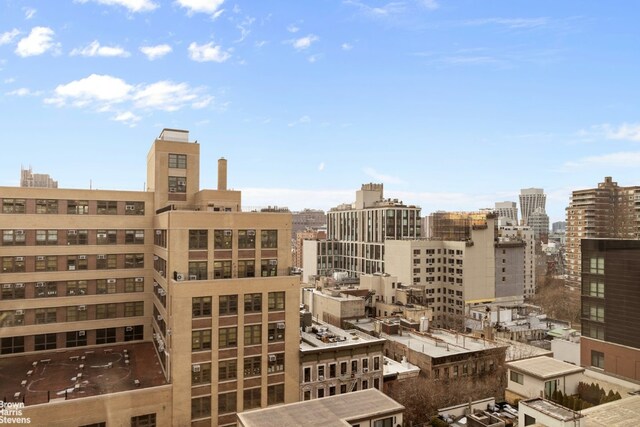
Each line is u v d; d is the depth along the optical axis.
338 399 42.53
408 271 144.12
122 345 63.09
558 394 50.19
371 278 115.25
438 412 54.03
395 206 172.50
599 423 36.81
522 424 38.22
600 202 188.38
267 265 54.69
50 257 60.47
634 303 59.47
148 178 71.31
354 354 58.78
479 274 141.62
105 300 63.12
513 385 56.06
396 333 83.69
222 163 64.50
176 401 47.66
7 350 57.88
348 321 90.94
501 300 146.38
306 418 37.81
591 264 65.25
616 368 61.28
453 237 158.75
